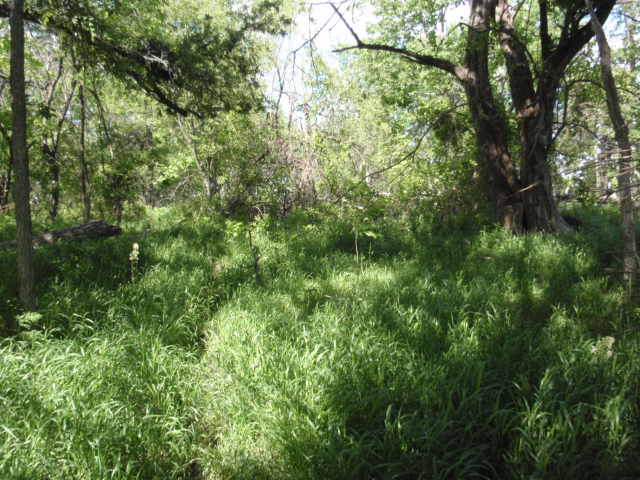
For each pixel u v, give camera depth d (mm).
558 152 9047
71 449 2623
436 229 9508
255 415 3041
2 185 12781
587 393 2898
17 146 4242
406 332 4062
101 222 8898
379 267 6754
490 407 2902
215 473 2855
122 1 8070
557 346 3619
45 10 6820
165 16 11094
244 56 9906
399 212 10875
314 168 12039
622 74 9609
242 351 3764
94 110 12141
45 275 5984
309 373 3295
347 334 3998
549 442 2449
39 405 2893
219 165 12539
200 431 3234
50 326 4223
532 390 3012
